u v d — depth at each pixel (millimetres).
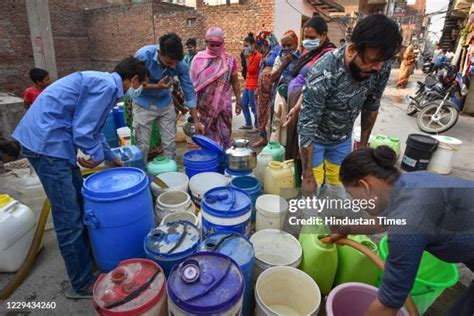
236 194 1955
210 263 1374
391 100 8320
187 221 1806
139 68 1843
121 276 1407
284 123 2900
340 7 10938
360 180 1108
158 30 11188
